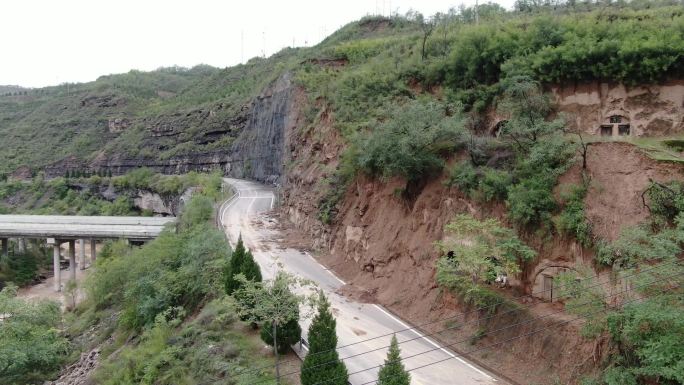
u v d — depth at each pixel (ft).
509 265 70.38
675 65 91.61
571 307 58.59
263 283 72.13
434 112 95.86
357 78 145.89
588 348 58.13
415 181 97.19
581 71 99.66
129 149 389.39
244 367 71.41
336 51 197.26
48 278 222.69
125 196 330.95
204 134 341.00
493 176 78.84
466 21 172.04
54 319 129.80
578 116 100.83
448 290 80.69
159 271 119.03
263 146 254.68
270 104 250.37
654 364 48.80
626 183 65.92
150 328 105.40
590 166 71.05
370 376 66.39
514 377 63.67
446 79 121.19
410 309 86.22
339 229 118.21
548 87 103.91
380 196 106.73
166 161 353.10
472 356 70.38
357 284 101.04
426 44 141.08
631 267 57.31
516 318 68.59
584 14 123.13
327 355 61.00
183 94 488.85
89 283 158.10
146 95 531.50
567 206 68.80
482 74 114.83
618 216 63.62
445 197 88.63
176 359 82.84
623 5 137.59
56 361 119.96
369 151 102.89
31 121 494.59
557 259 68.03
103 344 123.65
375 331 80.64
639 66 94.12
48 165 417.28
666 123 93.50
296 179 153.17
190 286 108.06
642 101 95.66
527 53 108.17
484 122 106.93
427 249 88.69
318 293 82.94
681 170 62.95
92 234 205.67
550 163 75.31
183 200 255.09
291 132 175.94
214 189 222.69
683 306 50.34
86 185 357.00
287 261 116.98
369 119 124.98
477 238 74.74
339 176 124.98
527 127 82.79
